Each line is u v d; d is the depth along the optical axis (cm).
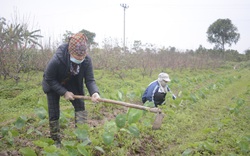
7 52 977
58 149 342
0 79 1020
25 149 322
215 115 654
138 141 436
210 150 395
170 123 558
